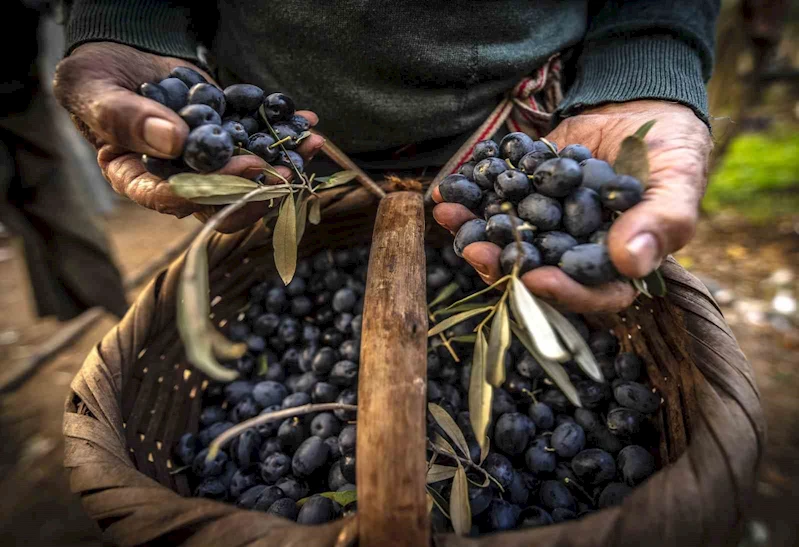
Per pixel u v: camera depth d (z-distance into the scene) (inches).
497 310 10.2
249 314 18.4
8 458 30.0
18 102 28.4
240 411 16.0
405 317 10.1
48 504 27.3
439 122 16.1
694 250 50.6
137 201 12.1
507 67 15.7
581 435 13.6
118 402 13.0
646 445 13.6
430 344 15.9
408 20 14.2
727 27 47.4
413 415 8.8
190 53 15.0
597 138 13.8
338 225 17.8
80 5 14.1
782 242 50.1
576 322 15.3
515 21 15.2
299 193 13.1
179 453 14.8
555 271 9.7
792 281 43.3
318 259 18.5
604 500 12.4
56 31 49.6
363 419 8.8
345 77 15.3
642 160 9.9
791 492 26.1
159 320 14.9
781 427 29.7
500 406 14.4
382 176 18.5
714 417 9.4
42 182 30.0
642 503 8.4
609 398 14.3
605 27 16.4
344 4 14.0
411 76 15.1
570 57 18.6
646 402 13.2
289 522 8.6
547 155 11.0
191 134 10.2
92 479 9.8
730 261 47.8
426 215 16.9
